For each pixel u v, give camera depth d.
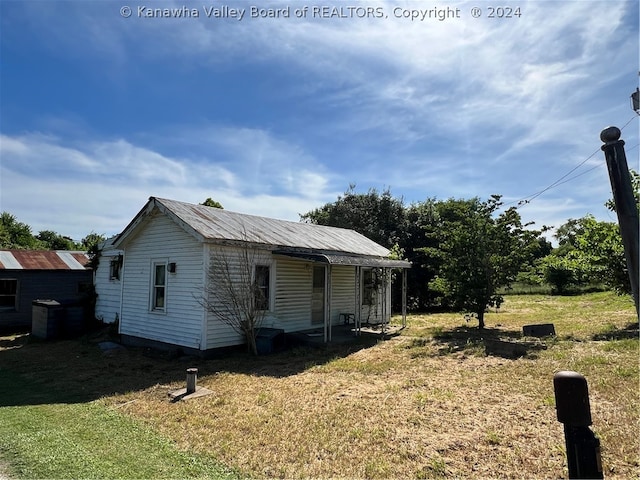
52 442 5.34
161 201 12.30
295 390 7.59
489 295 14.61
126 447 5.16
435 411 6.07
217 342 11.37
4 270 18.28
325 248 14.75
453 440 5.04
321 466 4.55
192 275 11.52
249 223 14.06
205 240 10.82
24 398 7.58
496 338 12.43
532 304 24.53
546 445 4.75
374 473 4.35
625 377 7.00
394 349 11.32
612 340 10.36
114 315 16.75
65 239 48.03
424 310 26.56
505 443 4.88
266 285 12.89
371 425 5.64
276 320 13.07
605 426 5.11
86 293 19.20
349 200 31.61
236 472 4.46
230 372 9.34
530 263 15.10
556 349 9.80
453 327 15.75
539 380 7.32
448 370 8.55
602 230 12.82
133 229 13.20
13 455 4.93
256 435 5.46
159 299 12.76
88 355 11.95
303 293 14.27
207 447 5.14
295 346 12.49
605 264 12.62
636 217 2.72
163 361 10.88
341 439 5.22
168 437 5.49
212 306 11.17
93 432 5.71
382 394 7.07
